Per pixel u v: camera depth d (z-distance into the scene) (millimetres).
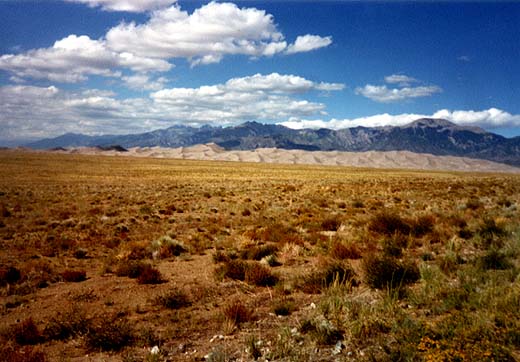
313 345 6102
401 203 27453
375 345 5949
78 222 21422
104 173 74312
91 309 8422
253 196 35469
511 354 5102
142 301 8906
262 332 6848
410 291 8055
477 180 61500
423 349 5379
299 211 24234
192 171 89062
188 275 11000
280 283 9547
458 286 8188
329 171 106375
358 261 11594
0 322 7848
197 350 6254
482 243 12742
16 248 15188
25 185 45531
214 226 18859
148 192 39344
